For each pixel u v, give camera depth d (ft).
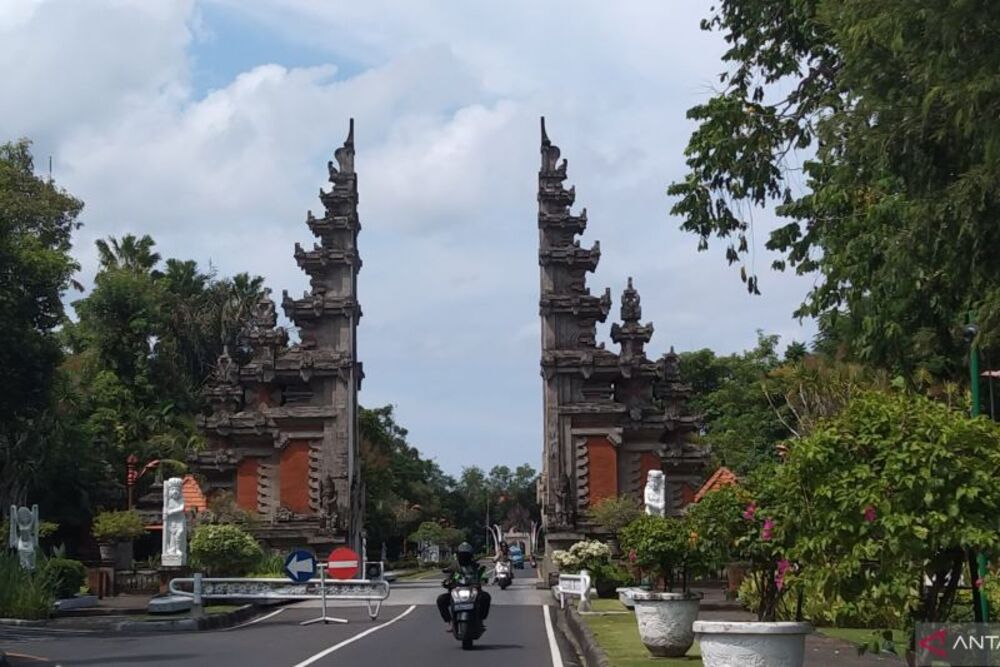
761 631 34.65
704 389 280.72
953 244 41.83
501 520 587.68
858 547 29.96
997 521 29.35
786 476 32.22
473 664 58.90
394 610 115.44
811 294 64.28
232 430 178.81
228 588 106.32
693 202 71.46
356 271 184.65
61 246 159.33
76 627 89.04
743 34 71.51
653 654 55.21
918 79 41.37
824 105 61.05
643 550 63.41
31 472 176.35
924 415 30.48
